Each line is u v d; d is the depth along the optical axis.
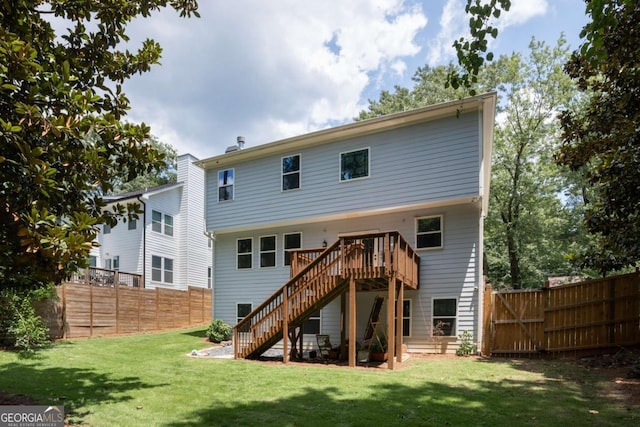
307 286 9.59
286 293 9.71
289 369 8.27
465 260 11.20
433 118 11.45
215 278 15.58
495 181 21.67
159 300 17.27
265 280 14.47
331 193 12.98
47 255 3.62
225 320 15.12
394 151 12.01
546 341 9.98
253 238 14.94
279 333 10.21
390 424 4.52
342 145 12.96
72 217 4.11
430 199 11.26
